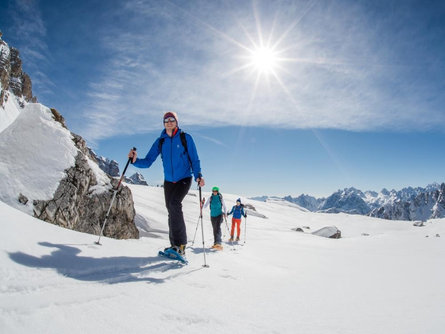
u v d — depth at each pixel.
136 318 1.63
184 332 1.54
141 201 17.97
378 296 2.94
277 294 2.67
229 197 67.81
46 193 4.68
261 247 8.77
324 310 2.28
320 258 6.84
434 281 3.92
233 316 1.89
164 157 3.99
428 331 1.88
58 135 5.72
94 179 6.33
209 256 4.50
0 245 2.27
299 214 66.88
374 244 13.05
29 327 1.35
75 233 3.54
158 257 3.50
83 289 1.99
